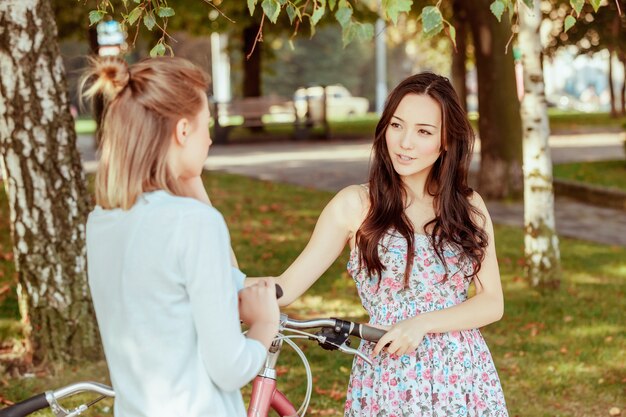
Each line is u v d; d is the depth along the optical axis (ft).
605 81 165.37
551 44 45.85
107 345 6.37
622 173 47.73
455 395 8.42
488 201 39.65
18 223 17.33
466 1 39.55
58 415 6.82
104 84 6.23
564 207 39.65
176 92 6.17
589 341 20.22
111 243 6.22
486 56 39.40
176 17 60.08
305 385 17.12
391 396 8.45
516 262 27.73
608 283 25.55
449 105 8.45
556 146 65.46
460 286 8.70
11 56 16.47
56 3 52.54
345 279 25.38
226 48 90.84
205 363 6.10
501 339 20.31
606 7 39.14
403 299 8.61
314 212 36.55
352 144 72.28
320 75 191.01
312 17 9.72
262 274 25.86
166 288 6.05
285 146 71.46
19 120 16.76
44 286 17.46
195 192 6.77
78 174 17.51
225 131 73.87
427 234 8.64
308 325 7.63
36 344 17.62
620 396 16.93
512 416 15.90
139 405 6.17
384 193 8.68
